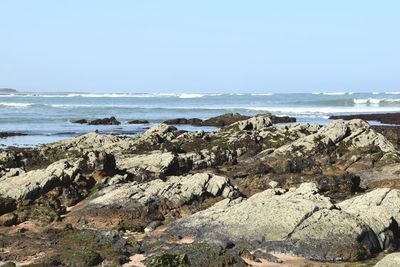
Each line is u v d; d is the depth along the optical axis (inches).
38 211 1012.5
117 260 772.0
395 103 4950.8
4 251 832.3
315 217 848.9
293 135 1806.1
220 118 3186.5
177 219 967.6
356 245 808.3
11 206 1027.9
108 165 1267.2
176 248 788.6
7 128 2977.4
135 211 989.8
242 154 1691.7
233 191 1075.3
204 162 1518.2
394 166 1390.3
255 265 762.2
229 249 812.6
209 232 874.8
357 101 5064.0
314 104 5059.1
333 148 1546.5
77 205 1070.4
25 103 5580.7
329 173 1373.0
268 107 4623.5
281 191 972.6
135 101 6338.6
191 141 1804.9
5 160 1496.1
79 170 1157.7
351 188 1190.3
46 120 3516.2
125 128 2997.0
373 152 1504.7
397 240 876.6
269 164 1473.9
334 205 900.6
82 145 1797.5
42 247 840.9
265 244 825.5
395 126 2652.6
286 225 842.2
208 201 1043.3
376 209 892.6
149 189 1050.1
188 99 6835.6
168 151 1624.0
